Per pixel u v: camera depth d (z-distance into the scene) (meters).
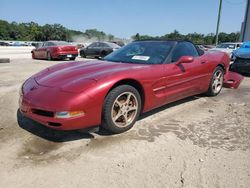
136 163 2.71
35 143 3.17
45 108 2.96
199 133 3.48
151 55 4.16
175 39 4.58
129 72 3.41
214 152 2.94
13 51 25.55
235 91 6.08
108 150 2.99
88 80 3.14
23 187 2.34
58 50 14.59
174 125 3.76
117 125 3.34
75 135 3.37
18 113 4.20
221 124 3.81
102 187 2.33
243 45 10.02
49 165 2.68
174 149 3.01
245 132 3.52
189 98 5.24
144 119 3.97
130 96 3.41
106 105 3.16
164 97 3.91
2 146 3.09
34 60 14.91
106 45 16.67
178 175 2.50
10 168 2.63
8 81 6.93
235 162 2.73
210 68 4.97
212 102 5.01
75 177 2.48
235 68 8.67
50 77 3.48
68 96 2.96
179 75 4.11
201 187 2.33
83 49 18.08
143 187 2.33
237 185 2.36
